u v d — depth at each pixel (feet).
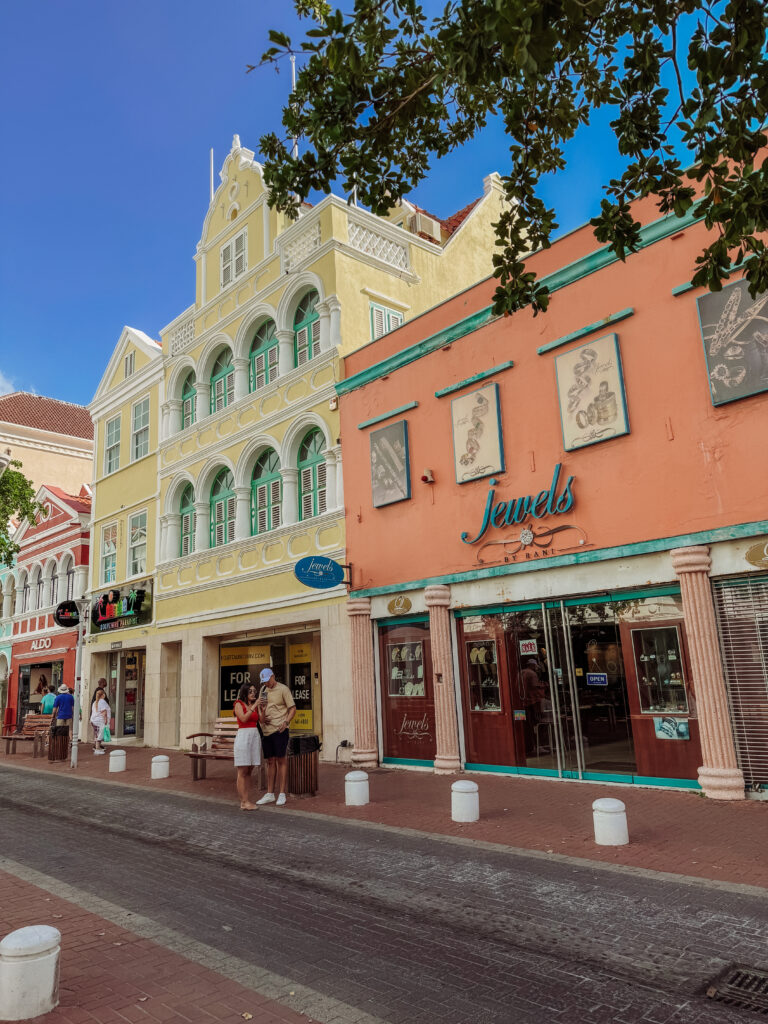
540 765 37.70
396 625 46.09
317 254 55.98
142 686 75.05
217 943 16.70
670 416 33.78
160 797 38.88
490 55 15.81
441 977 14.67
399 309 58.54
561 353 38.42
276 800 35.22
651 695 33.68
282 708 35.45
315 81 21.13
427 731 43.34
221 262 68.39
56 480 131.23
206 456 65.67
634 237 20.52
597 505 36.06
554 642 37.83
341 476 50.98
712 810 28.19
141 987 14.32
